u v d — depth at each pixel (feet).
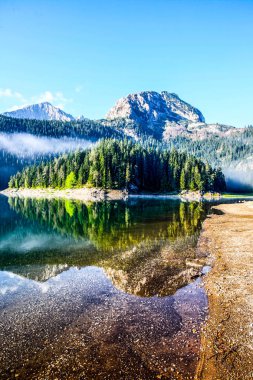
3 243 108.99
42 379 36.73
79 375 37.58
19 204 301.63
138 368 39.04
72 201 351.67
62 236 122.93
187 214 201.46
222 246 103.45
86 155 502.79
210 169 515.09
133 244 107.34
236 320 51.19
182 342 44.86
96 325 49.21
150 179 513.04
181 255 92.43
